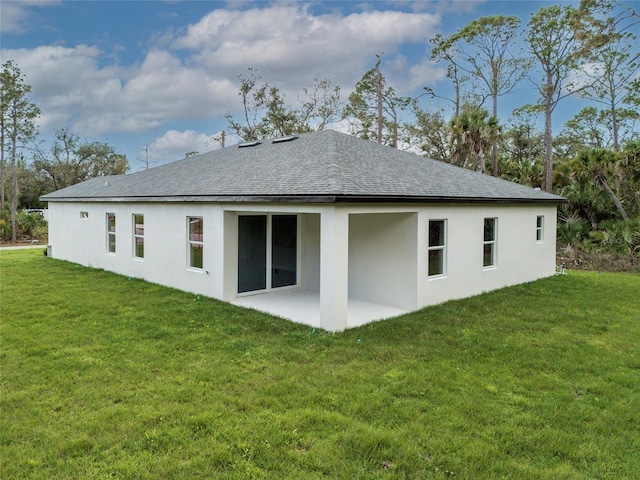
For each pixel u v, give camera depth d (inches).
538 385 211.5
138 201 494.0
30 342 267.1
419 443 158.7
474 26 1203.9
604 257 685.9
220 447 153.9
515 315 351.9
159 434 161.8
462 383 212.5
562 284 498.0
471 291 427.8
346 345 270.4
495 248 460.8
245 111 1466.5
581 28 783.1
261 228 434.3
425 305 375.9
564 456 153.5
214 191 398.3
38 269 572.4
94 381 210.2
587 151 861.2
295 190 319.9
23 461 145.5
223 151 639.8
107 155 1919.3
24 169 1729.8
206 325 310.8
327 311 302.8
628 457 153.3
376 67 1310.3
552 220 559.5
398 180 373.4
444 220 393.7
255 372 224.7
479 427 170.9
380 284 394.3
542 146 1524.4
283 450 153.2
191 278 431.2
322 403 189.5
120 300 388.5
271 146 546.9
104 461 146.3
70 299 390.6
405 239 371.9
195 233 429.1
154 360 239.3
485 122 923.4
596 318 343.3
